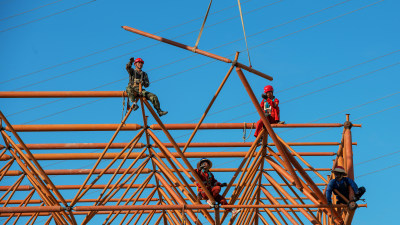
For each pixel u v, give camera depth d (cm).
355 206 2100
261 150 2605
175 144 2175
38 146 2839
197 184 2356
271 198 3016
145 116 2434
